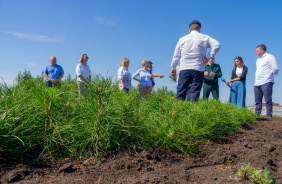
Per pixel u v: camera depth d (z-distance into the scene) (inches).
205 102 176.2
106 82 89.8
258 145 121.6
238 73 267.3
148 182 66.9
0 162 72.6
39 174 68.9
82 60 206.1
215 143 126.7
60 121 94.4
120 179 69.1
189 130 116.1
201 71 187.6
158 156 89.4
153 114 128.7
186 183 69.2
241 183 68.8
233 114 184.1
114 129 92.6
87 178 68.1
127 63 231.9
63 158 82.0
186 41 186.2
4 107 85.0
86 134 89.7
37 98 86.3
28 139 82.9
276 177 76.4
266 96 254.4
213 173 78.6
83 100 92.4
